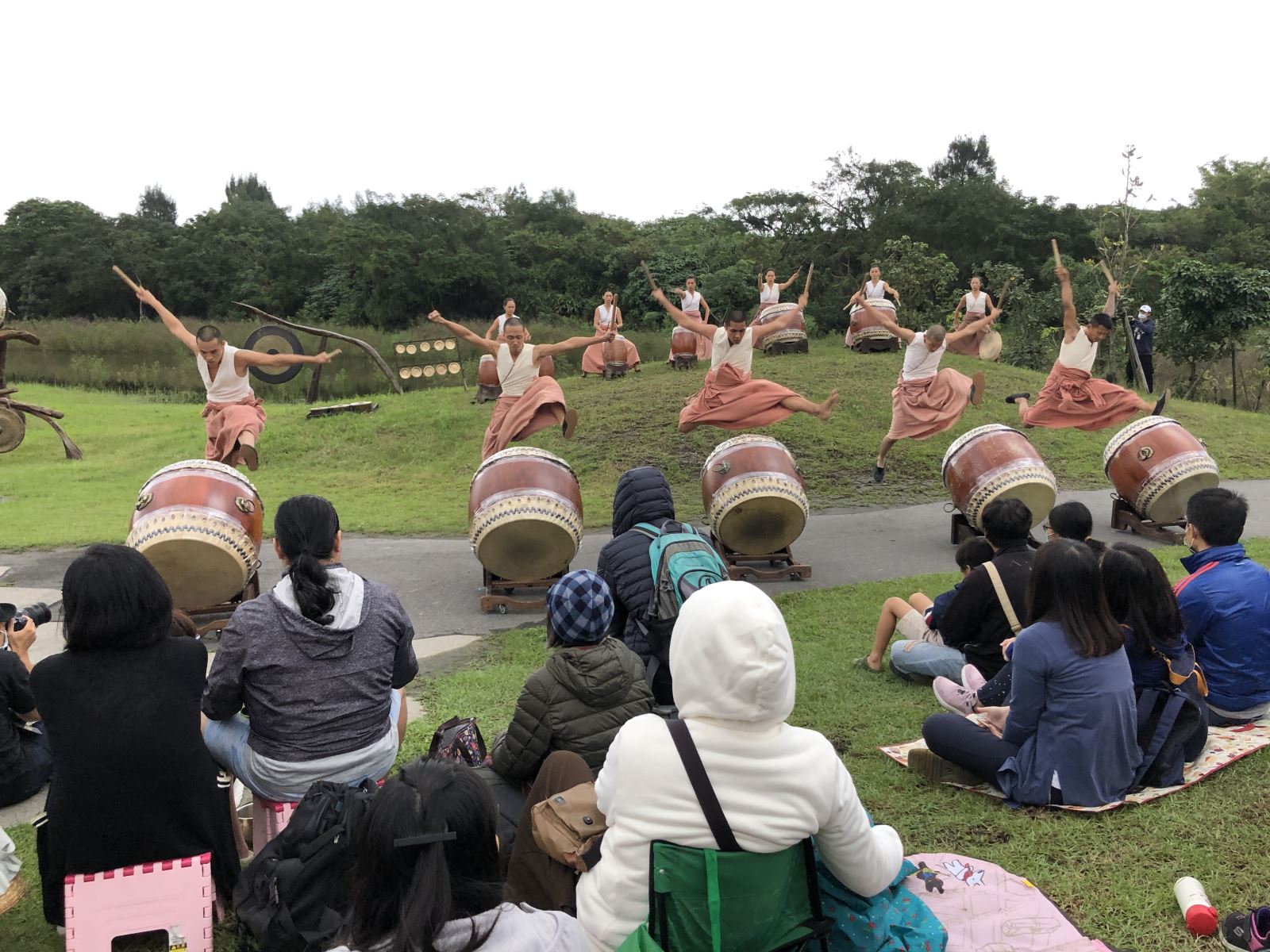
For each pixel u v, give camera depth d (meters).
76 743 3.22
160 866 3.23
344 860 2.86
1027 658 4.04
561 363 27.06
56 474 14.76
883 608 6.09
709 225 43.94
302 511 3.89
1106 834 3.89
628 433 14.85
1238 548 4.93
